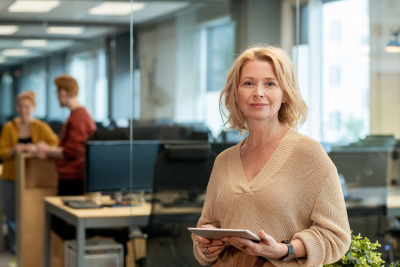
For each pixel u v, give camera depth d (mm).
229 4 8977
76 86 5230
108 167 4375
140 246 3879
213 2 9211
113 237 3922
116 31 9453
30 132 6195
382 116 4152
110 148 4383
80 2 8273
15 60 9016
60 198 4707
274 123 1947
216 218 2084
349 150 4102
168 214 3869
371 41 4148
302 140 1903
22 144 5766
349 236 1874
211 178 2102
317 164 1860
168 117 11320
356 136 4133
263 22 6461
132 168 4082
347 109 4188
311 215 1870
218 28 9484
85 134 5207
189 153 3916
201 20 9812
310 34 4273
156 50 10164
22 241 5109
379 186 4078
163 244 3867
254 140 1968
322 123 4172
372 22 4141
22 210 5113
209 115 10656
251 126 1964
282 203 1855
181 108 11352
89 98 9414
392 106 4156
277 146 1928
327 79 4238
